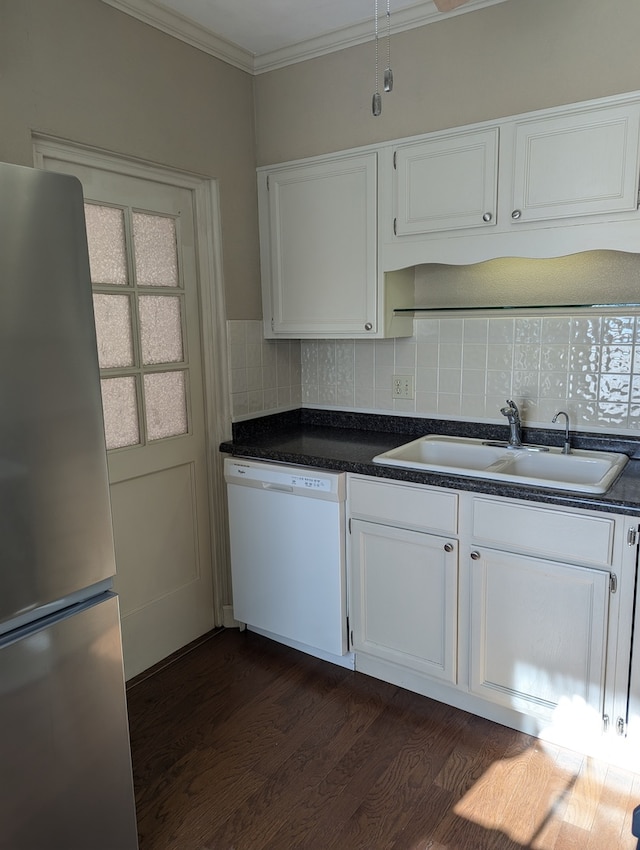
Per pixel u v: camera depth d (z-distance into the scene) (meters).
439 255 2.24
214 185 2.53
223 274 2.57
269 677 2.41
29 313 1.21
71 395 1.30
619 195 1.87
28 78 1.83
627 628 1.75
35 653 1.26
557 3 2.00
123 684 1.46
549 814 1.70
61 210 1.26
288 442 2.61
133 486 2.39
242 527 2.57
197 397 2.63
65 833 1.36
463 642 2.08
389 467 2.11
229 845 1.63
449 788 1.81
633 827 0.87
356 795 1.79
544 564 1.85
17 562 1.22
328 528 2.29
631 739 1.81
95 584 1.38
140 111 2.18
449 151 2.15
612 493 1.78
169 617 2.58
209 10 2.22
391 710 2.18
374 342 2.80
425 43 2.26
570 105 1.90
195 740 2.05
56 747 1.32
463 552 2.01
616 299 2.20
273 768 1.91
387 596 2.22
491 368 2.49
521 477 1.91
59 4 1.90
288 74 2.60
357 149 2.37
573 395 2.32
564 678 1.89
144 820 1.72
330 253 2.53
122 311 2.28
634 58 1.90
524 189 2.02
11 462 1.19
